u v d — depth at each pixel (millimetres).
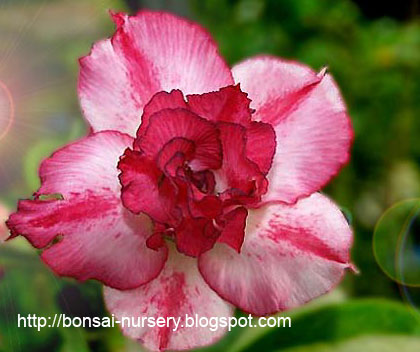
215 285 199
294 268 199
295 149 206
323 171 205
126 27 205
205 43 208
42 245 191
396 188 452
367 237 401
